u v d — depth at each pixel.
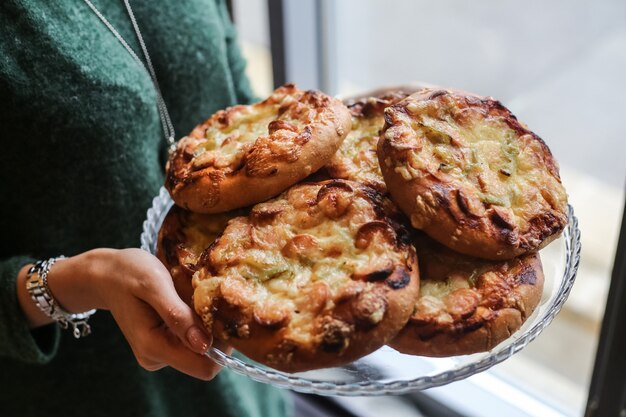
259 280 0.48
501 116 0.53
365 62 0.95
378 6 0.90
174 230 0.54
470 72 0.86
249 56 1.08
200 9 0.68
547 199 0.51
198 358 0.50
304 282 0.47
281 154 0.51
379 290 0.46
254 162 0.51
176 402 0.76
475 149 0.52
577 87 0.79
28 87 0.58
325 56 0.96
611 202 0.81
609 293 0.71
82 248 0.66
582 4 0.75
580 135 0.80
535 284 0.50
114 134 0.62
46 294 0.58
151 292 0.50
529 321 0.49
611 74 0.76
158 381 0.74
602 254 0.83
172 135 0.64
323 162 0.52
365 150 0.55
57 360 0.70
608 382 0.74
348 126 0.53
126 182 0.64
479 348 0.48
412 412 0.93
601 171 0.80
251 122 0.57
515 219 0.50
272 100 0.57
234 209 0.53
